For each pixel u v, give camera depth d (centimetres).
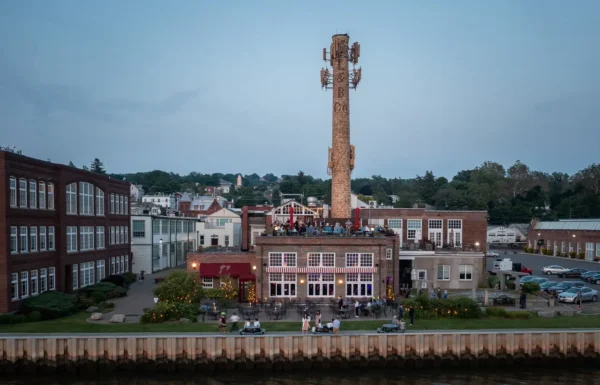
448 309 4809
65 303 5097
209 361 4022
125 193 7975
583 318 4772
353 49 7162
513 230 15938
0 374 3938
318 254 5544
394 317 4447
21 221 5153
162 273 8631
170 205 19912
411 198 19312
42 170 5591
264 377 3972
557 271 8406
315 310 4984
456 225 7369
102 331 4247
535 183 18925
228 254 6094
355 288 5534
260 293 5503
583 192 16925
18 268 5062
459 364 4134
